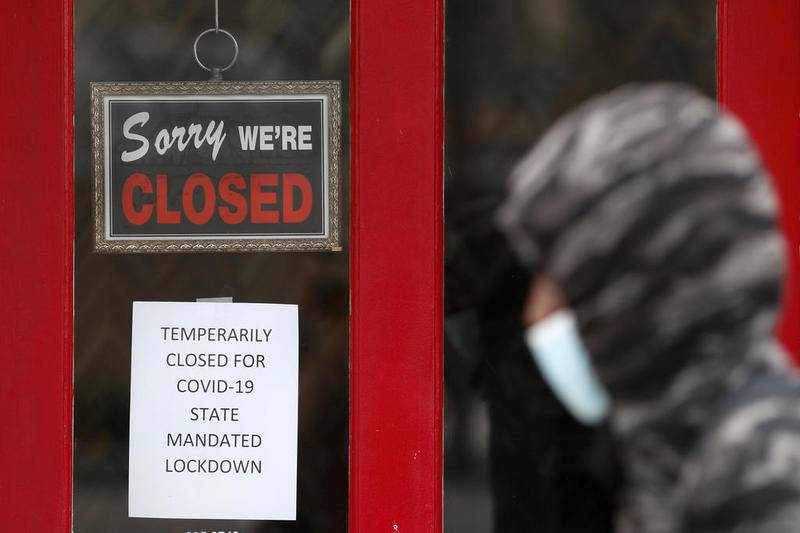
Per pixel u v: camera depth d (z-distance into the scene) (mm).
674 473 3268
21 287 7770
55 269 7762
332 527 7734
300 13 7750
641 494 3424
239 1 7770
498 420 7629
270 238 7785
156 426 7777
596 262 3297
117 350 7781
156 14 7781
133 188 7785
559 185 3381
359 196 7688
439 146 7676
